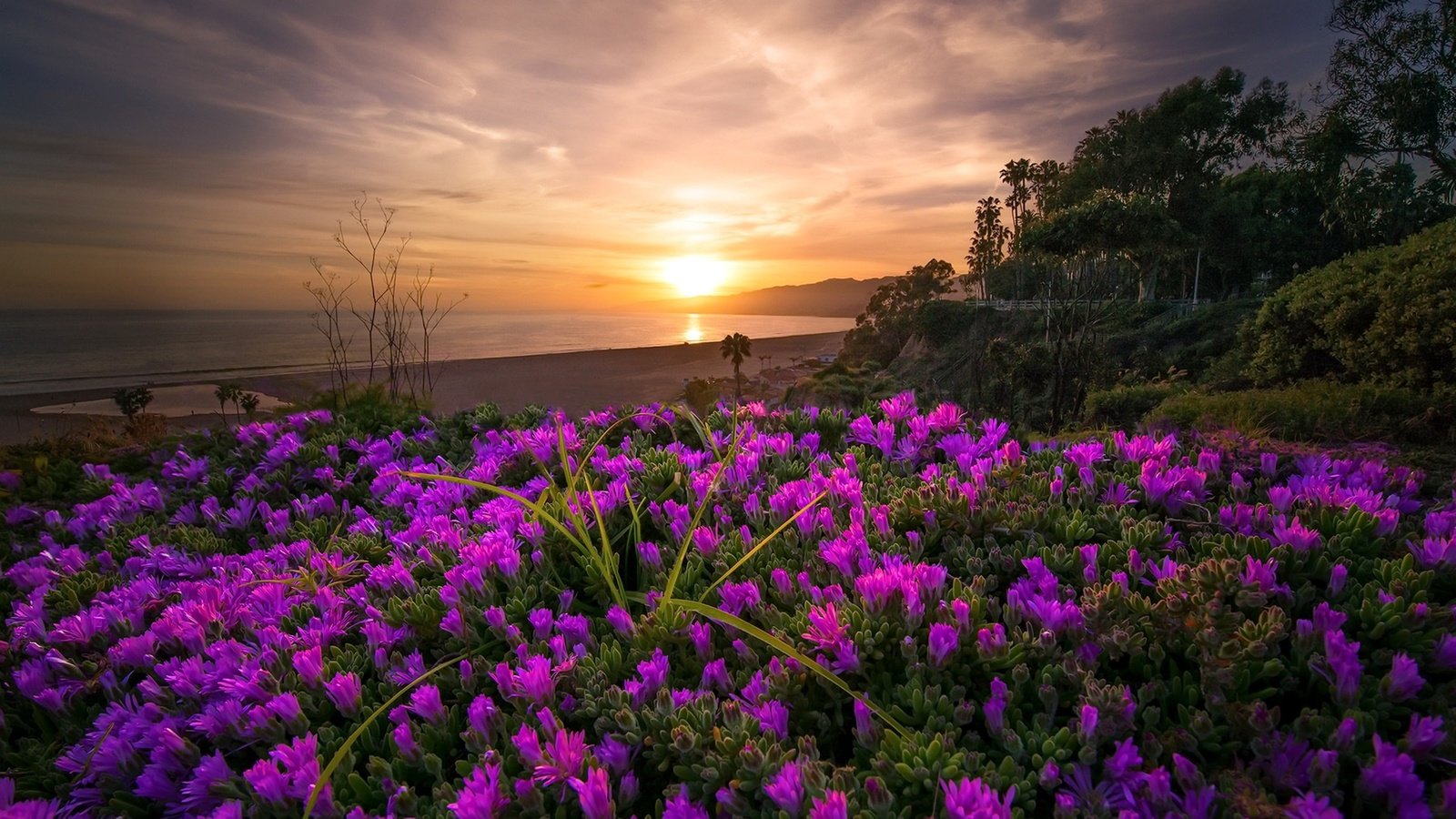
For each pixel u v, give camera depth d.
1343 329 14.26
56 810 1.61
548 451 3.34
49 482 4.38
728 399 4.06
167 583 2.71
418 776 1.61
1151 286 82.94
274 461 4.04
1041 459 2.87
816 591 1.94
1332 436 7.78
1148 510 2.41
